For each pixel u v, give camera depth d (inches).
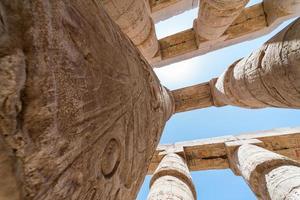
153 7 423.8
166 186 272.5
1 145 44.4
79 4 76.6
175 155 421.1
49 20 55.2
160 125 207.0
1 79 43.1
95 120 74.8
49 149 52.7
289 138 422.9
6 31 44.9
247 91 322.7
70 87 61.0
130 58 128.1
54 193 55.1
